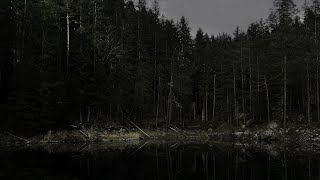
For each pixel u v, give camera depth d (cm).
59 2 4897
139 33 6444
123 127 5181
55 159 2788
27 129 4012
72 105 4484
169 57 6806
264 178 2045
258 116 6091
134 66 5803
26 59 4275
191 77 7350
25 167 2380
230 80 6297
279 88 5831
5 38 4172
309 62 4897
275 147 3922
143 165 2598
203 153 3378
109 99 4931
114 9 6462
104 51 5103
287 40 4922
